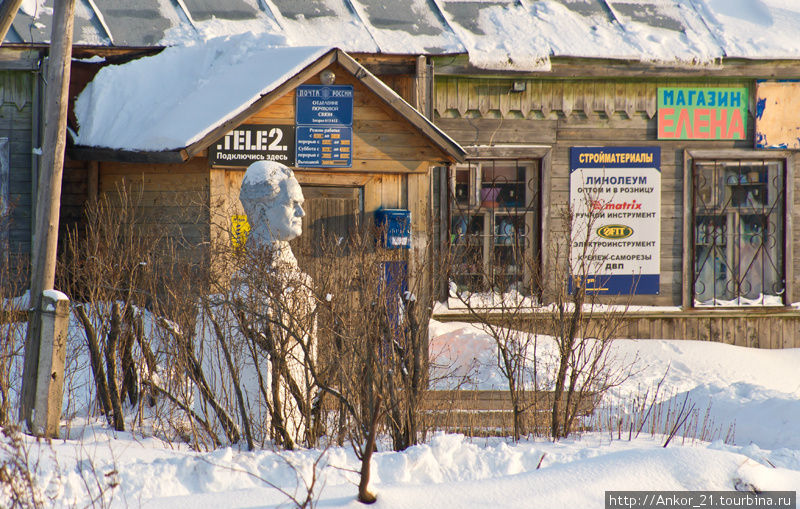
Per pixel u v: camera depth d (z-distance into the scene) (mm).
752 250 42906
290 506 13844
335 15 41406
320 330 21656
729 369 38062
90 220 31109
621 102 41500
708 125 41938
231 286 20891
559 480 15266
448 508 14094
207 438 21250
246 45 37344
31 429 19812
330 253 24641
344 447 18500
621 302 41312
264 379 21000
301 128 33594
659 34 42344
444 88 40500
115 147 33906
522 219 41500
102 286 23547
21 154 37031
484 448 17688
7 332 23219
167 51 38688
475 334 35719
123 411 24000
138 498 14078
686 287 41781
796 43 42094
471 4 42969
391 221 33688
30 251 36906
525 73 40156
